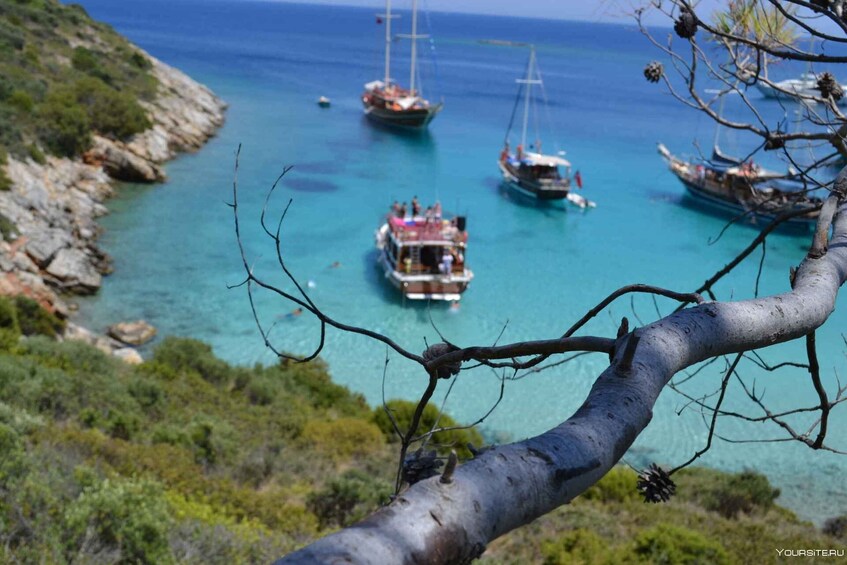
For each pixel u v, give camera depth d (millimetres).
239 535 11133
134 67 70562
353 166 63250
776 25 3375
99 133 52594
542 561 14609
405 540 1048
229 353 30078
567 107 110875
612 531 16234
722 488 20312
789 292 2111
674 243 48281
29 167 41844
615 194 60562
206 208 47438
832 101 3508
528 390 27578
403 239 37562
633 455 23375
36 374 18391
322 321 2176
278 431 21234
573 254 45531
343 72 136375
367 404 26391
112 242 40531
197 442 17656
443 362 2025
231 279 36969
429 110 82625
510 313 36188
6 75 50406
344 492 15641
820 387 2654
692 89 3467
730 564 14094
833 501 22016
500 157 66062
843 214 2676
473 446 1435
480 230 49438
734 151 72062
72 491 10047
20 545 8352
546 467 1256
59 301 31656
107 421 17266
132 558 8906
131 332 30328
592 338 1788
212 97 80562
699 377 27688
